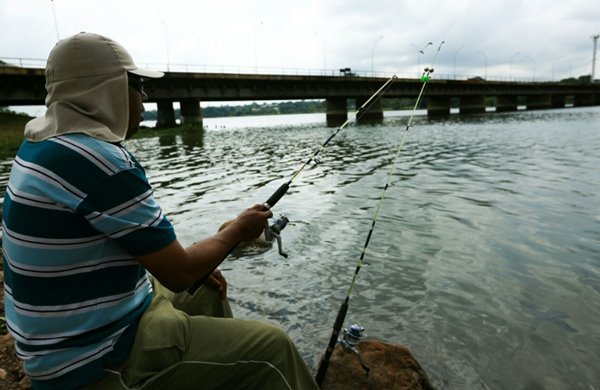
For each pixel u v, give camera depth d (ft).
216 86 115.14
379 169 35.06
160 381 4.85
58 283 4.21
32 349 4.30
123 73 4.59
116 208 4.16
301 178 31.58
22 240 4.09
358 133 84.74
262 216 5.64
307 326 10.41
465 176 30.42
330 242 16.24
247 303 11.55
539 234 16.65
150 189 4.48
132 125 5.10
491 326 10.21
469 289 12.10
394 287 12.36
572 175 29.58
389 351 8.63
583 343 9.45
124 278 4.58
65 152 4.07
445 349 9.39
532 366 8.77
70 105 4.33
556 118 119.14
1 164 45.52
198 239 17.20
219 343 5.11
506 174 30.83
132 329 4.76
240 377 5.17
